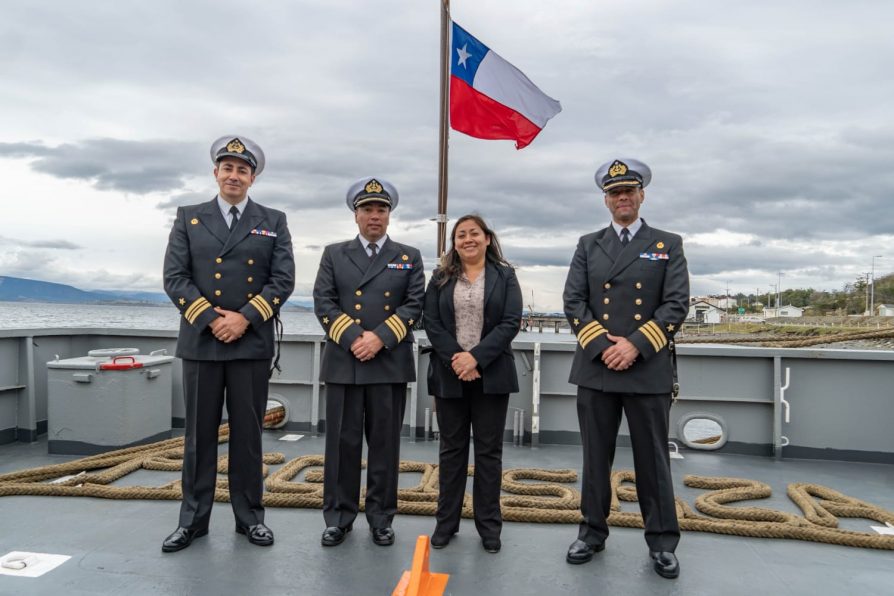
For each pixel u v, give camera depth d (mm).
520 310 2635
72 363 4008
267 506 3037
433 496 3203
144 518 2863
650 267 2500
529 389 4605
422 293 2770
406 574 2152
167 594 2148
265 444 4395
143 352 4938
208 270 2590
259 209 2742
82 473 3461
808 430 4266
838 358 4223
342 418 2662
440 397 2602
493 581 2307
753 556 2559
